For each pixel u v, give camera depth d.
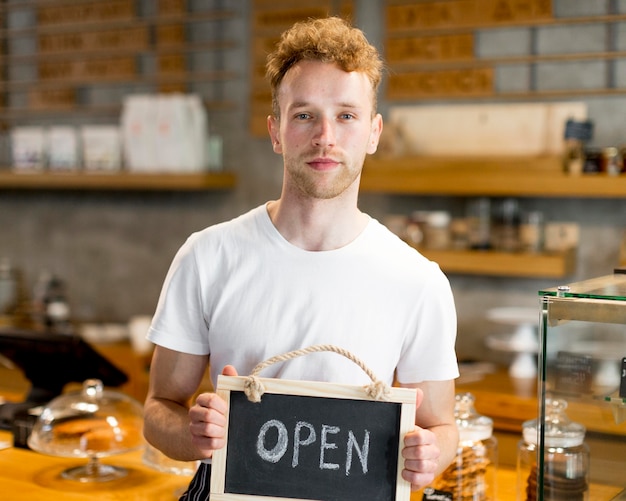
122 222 4.91
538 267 3.58
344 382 1.73
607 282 1.79
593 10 3.68
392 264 1.78
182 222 4.72
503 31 3.85
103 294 4.99
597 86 3.69
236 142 4.50
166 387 1.87
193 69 4.61
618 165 3.45
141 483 2.21
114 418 2.34
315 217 1.76
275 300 1.77
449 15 3.92
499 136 3.85
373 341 1.75
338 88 1.64
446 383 1.81
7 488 2.15
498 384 3.55
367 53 1.70
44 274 5.16
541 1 3.74
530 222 3.70
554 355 1.65
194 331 1.84
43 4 4.99
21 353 2.75
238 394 1.64
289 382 1.63
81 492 2.13
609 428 1.61
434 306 1.78
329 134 1.65
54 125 5.05
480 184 3.64
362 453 1.61
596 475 1.63
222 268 1.81
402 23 4.02
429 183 3.74
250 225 1.83
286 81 1.69
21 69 5.11
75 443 2.25
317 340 1.75
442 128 3.96
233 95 4.50
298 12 4.27
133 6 4.71
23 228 5.22
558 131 3.74
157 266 4.82
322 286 1.76
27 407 2.71
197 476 1.86
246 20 4.44
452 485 1.98
